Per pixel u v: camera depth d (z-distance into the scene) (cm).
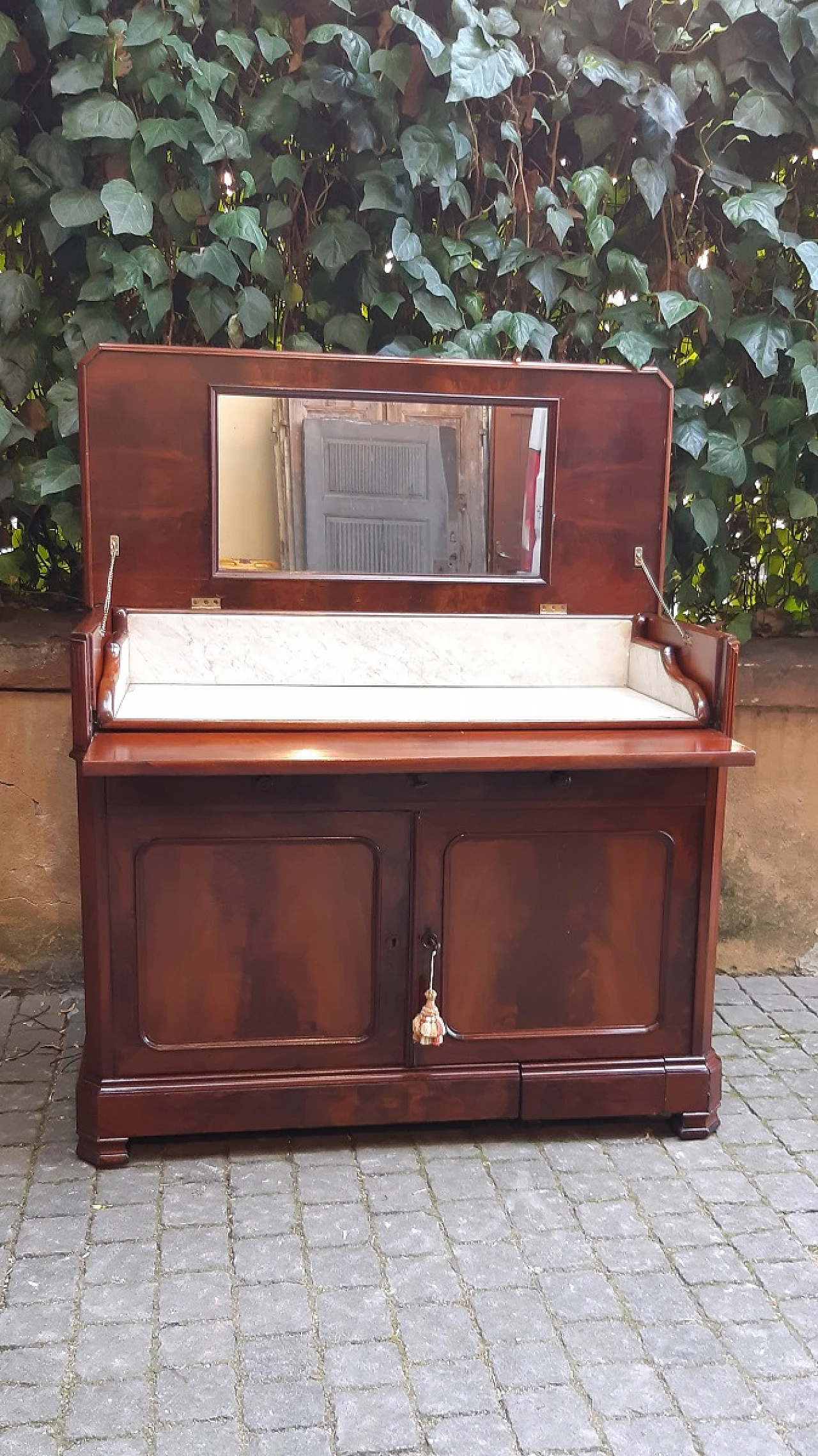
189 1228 214
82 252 288
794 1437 170
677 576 330
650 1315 195
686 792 238
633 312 299
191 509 256
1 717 300
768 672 317
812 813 331
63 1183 227
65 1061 276
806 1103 266
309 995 237
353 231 292
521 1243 212
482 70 272
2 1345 183
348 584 265
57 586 321
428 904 235
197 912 229
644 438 269
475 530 268
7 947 313
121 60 270
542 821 235
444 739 226
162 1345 184
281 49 278
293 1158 238
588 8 287
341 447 259
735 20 283
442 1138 247
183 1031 234
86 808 221
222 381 251
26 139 288
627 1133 252
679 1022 248
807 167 315
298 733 227
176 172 282
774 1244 215
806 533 336
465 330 297
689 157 304
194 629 262
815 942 340
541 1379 180
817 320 314
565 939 242
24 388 294
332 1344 186
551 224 293
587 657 277
